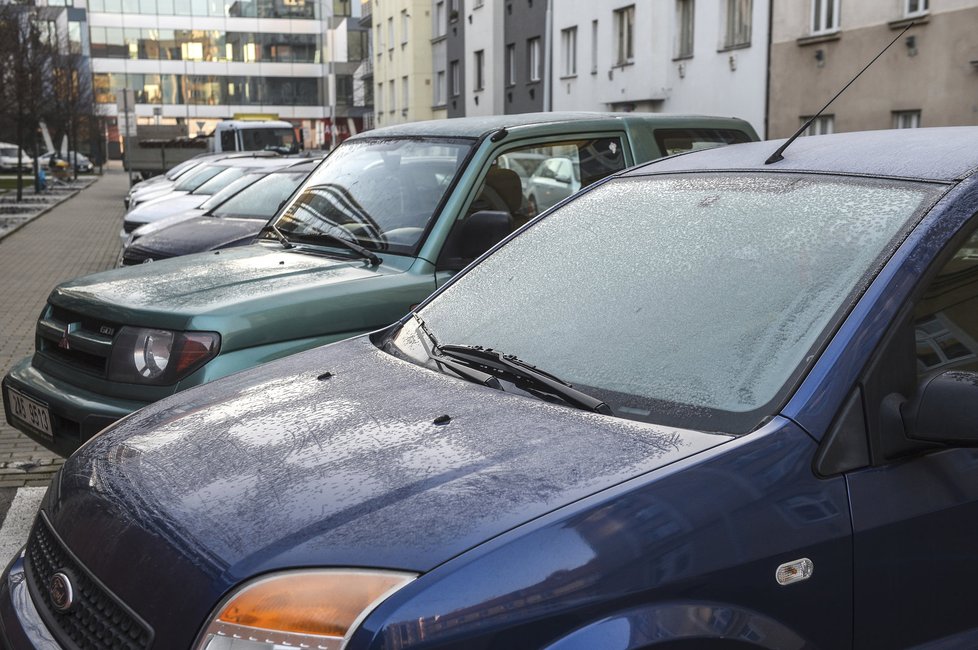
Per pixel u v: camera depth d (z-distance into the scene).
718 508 1.81
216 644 1.68
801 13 22.02
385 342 2.95
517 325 2.67
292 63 87.62
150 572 1.85
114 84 85.06
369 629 1.61
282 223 5.32
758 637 1.79
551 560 1.69
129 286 4.46
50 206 32.91
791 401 1.98
